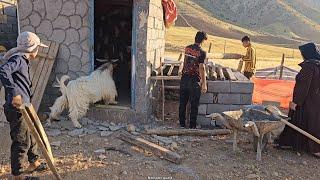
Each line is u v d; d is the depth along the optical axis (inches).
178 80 360.2
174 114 366.3
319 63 266.5
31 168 228.2
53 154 254.8
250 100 334.0
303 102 269.4
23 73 205.8
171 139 294.2
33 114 200.1
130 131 303.3
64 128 302.5
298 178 240.1
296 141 277.3
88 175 228.8
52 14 324.8
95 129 306.0
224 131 313.0
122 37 456.8
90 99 311.4
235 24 5132.9
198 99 316.5
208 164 252.5
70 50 328.5
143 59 318.0
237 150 278.8
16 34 449.7
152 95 350.0
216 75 354.0
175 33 2364.7
